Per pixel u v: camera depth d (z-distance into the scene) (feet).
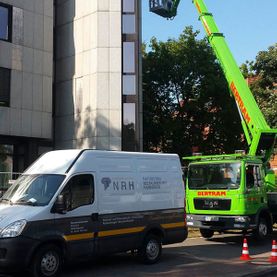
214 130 110.32
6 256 28.30
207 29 64.44
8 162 86.28
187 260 39.24
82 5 95.14
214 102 109.91
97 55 91.04
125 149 90.22
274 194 52.39
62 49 98.27
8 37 84.43
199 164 51.72
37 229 29.53
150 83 110.83
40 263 29.40
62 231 30.94
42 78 88.48
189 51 109.50
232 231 54.95
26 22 86.69
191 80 109.29
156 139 111.55
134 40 93.15
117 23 91.86
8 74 83.56
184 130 110.42
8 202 31.89
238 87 58.23
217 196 49.39
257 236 49.90
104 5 92.17
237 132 109.09
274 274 34.45
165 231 38.58
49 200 30.86
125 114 91.20
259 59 85.20
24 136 84.94
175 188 40.16
